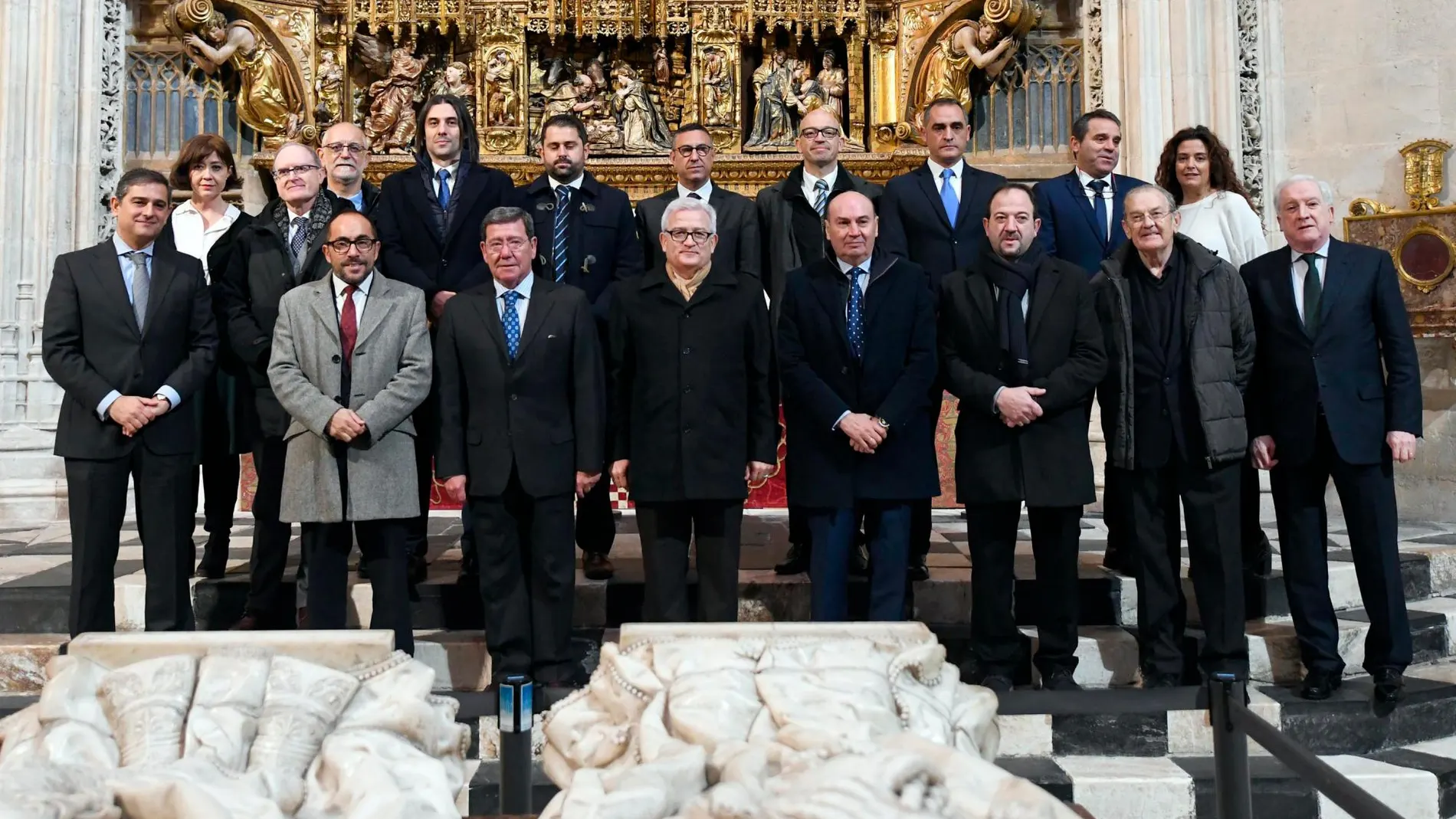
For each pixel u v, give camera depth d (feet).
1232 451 10.80
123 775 5.48
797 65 23.52
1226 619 10.95
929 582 12.95
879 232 13.02
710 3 23.13
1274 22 21.34
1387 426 11.35
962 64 22.36
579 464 11.02
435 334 12.65
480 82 23.07
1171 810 10.11
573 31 23.34
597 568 13.28
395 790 5.65
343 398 10.81
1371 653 11.36
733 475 10.95
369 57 23.39
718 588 11.02
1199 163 13.12
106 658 6.52
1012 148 22.95
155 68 22.39
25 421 19.70
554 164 12.98
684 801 5.52
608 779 5.52
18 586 12.59
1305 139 21.16
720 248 13.14
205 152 14.07
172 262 11.45
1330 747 11.04
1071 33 22.63
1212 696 7.20
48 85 20.29
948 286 11.37
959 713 6.61
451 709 6.71
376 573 10.80
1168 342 11.12
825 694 6.23
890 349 11.05
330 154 13.06
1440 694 11.63
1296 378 11.30
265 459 11.94
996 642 10.99
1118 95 21.24
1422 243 19.34
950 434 19.89
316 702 6.24
